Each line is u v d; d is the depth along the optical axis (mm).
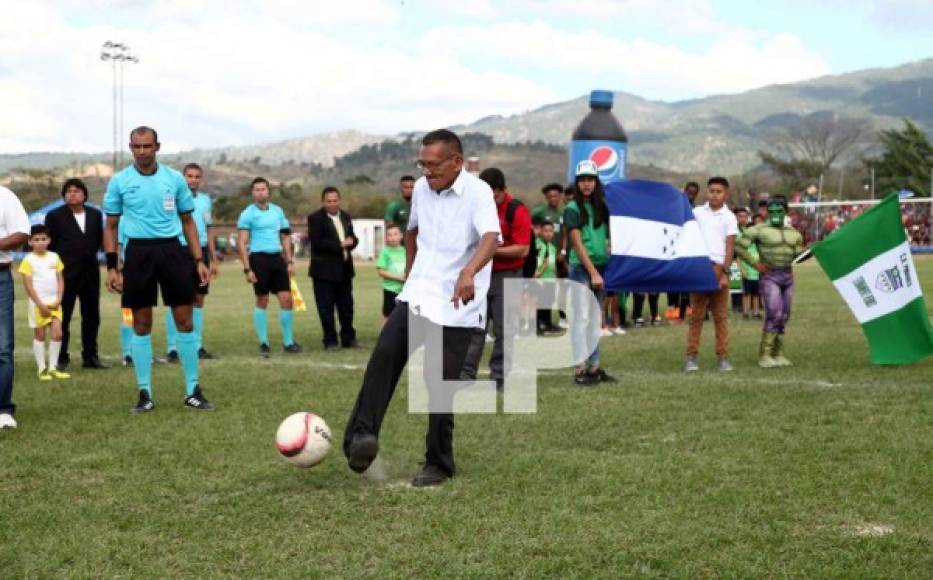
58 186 81062
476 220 5523
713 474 5582
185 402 8133
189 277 8031
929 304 17938
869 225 10117
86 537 4637
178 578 4098
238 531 4703
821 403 7801
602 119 20109
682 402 7949
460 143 5590
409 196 12688
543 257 15305
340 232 12883
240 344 13516
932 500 5008
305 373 10109
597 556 4254
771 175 92875
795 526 4633
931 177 73438
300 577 4074
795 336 13211
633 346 12555
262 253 12281
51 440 6820
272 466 5980
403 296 5594
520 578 4020
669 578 4008
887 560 4148
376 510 5020
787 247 10297
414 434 6922
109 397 8766
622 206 9500
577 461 5965
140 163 7914
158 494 5375
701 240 9672
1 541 4590
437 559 4242
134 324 7988
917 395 8156
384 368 5473
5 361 7430
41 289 10156
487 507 5031
